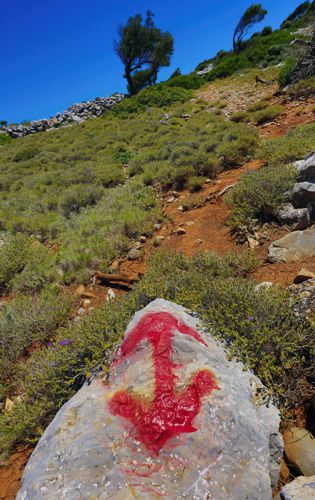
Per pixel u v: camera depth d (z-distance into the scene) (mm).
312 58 15242
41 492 2033
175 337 2775
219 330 3178
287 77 16125
